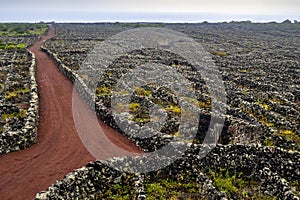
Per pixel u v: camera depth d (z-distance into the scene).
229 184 21.48
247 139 27.88
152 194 20.44
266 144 26.81
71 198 18.86
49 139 27.70
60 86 46.97
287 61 74.19
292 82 53.22
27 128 26.38
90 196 19.92
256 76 56.94
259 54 86.06
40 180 20.98
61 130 29.78
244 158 23.08
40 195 17.33
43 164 23.19
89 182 20.36
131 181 21.30
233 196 20.45
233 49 96.38
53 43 104.00
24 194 19.42
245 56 81.62
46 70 59.84
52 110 35.62
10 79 50.41
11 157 24.23
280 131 30.03
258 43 115.50
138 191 19.80
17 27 172.00
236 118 30.56
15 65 63.44
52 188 18.08
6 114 33.53
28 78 51.16
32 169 22.42
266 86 47.88
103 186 20.78
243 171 22.80
